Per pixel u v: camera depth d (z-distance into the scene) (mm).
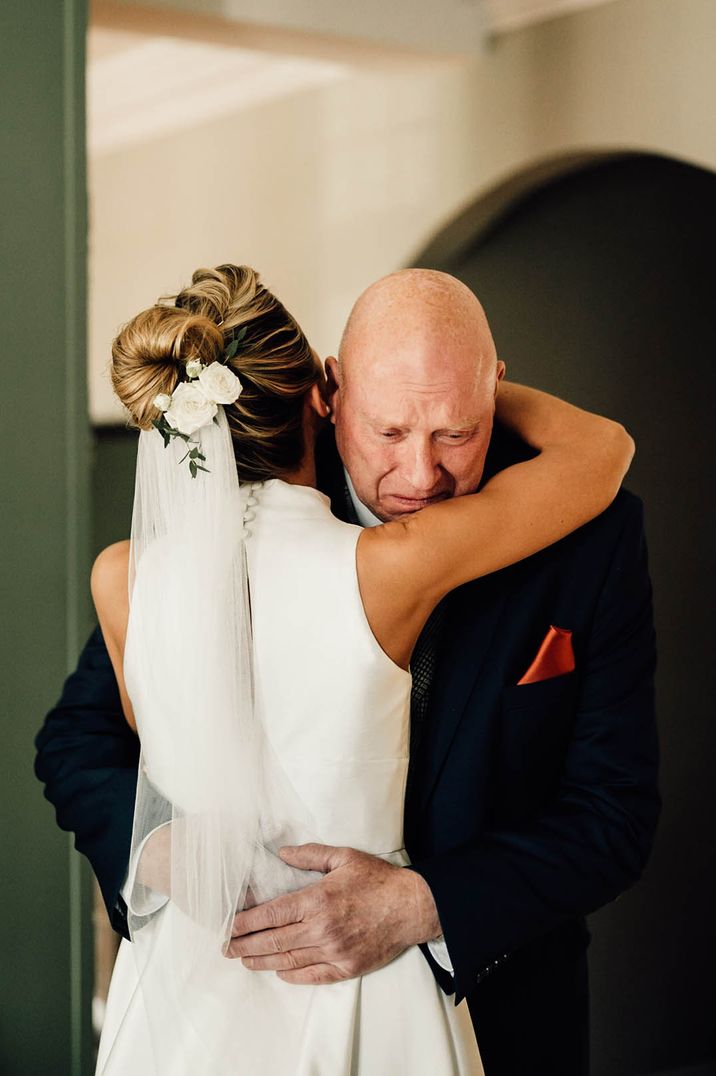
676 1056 3863
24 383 2719
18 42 2668
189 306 1574
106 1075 1503
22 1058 2748
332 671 1410
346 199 4691
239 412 1518
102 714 1822
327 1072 1417
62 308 2754
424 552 1417
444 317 1483
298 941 1428
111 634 1642
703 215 3625
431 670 1658
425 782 1637
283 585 1433
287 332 1558
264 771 1456
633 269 3834
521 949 1734
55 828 2775
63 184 2738
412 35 3893
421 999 1460
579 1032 1796
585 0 3654
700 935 3877
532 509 1514
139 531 1533
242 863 1450
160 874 1506
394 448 1513
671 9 3377
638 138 3510
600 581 1691
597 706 1694
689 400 3816
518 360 4152
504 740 1646
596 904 1579
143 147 5773
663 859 3777
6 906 2729
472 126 4113
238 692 1438
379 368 1482
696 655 3828
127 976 1622
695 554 3832
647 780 1669
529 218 4152
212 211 5391
